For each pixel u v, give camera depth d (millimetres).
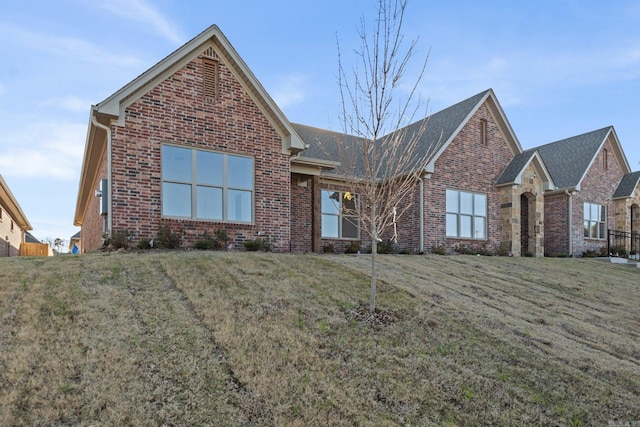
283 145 13133
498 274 11742
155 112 11031
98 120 10539
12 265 7703
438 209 16734
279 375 4859
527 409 4789
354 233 17297
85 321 5543
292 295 7324
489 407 4766
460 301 8266
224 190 12031
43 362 4555
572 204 20797
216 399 4344
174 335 5430
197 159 11680
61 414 3844
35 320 5430
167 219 11047
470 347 6160
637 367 6082
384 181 8312
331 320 6480
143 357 4859
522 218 19984
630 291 11570
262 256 9977
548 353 6215
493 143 18750
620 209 22547
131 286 6961
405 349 5863
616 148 23016
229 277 7891
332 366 5219
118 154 10469
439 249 15930
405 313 7168
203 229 11586
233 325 5859
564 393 5168
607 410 4887
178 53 11250
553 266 14531
